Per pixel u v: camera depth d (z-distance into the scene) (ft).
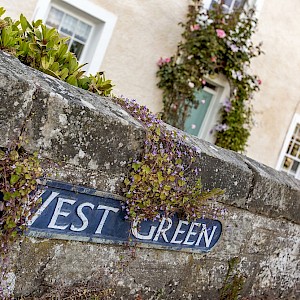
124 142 6.52
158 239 7.66
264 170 9.91
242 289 10.08
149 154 6.81
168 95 23.77
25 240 5.90
